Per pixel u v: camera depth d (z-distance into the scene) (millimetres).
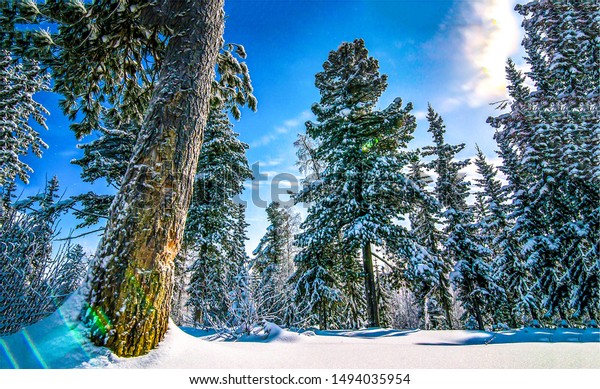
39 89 15336
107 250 3209
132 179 3494
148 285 3158
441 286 19203
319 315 12039
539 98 15406
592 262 13195
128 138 14031
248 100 7691
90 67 5660
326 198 13250
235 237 18750
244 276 7371
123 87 6574
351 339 6105
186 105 3928
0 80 14641
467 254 17828
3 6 4254
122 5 4598
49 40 4727
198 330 8430
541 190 14555
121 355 2857
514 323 20797
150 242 3268
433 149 20234
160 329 3209
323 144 14336
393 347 4301
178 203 3598
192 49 4227
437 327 24312
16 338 2900
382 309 19203
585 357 3277
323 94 15469
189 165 3818
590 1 12594
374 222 11477
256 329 6172
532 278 19453
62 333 2879
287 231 25641
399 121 12273
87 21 4609
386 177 11820
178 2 4441
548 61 15109
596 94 12133
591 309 12891
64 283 4676
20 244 4457
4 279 4074
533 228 16016
